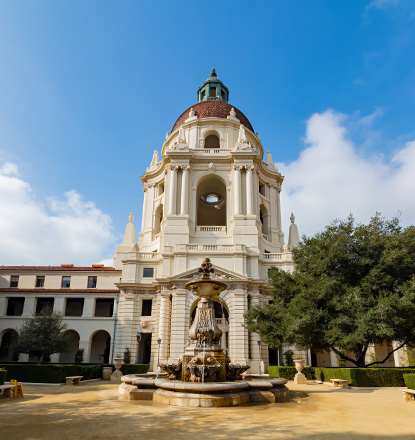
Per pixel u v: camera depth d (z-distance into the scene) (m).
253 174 51.44
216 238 47.50
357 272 28.62
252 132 60.59
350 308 26.03
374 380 24.95
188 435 10.30
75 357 44.75
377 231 29.69
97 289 48.50
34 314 46.88
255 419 12.59
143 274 46.62
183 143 52.22
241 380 19.81
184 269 42.69
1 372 19.11
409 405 16.53
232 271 41.41
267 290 44.62
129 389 18.62
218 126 56.44
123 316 44.41
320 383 29.17
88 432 10.70
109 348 49.66
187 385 15.98
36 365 26.55
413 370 25.12
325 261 29.00
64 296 48.03
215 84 67.12
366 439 10.09
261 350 40.91
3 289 48.56
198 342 19.50
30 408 15.16
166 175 52.03
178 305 40.16
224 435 10.30
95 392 21.27
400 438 10.24
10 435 10.38
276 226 55.69
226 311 43.97
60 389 23.14
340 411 14.73
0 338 46.56
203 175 51.09
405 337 27.09
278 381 18.48
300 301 28.14
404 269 27.55
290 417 13.11
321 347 28.06
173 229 46.41
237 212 47.81
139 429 11.05
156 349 42.53
